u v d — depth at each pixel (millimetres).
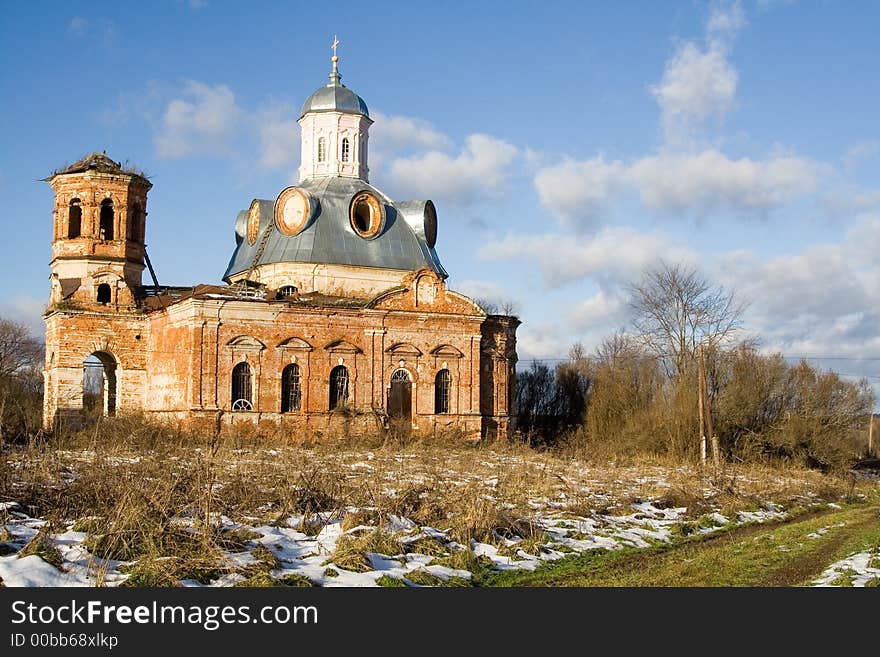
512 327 60938
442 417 56250
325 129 62500
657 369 67500
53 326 56188
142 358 56625
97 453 31031
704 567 21578
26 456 29344
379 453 43656
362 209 60062
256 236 60781
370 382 54656
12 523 19859
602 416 64688
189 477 24828
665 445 58281
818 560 23062
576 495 31484
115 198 56250
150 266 58531
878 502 45562
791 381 63250
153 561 16953
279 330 52719
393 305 55219
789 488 44656
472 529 22938
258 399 51969
